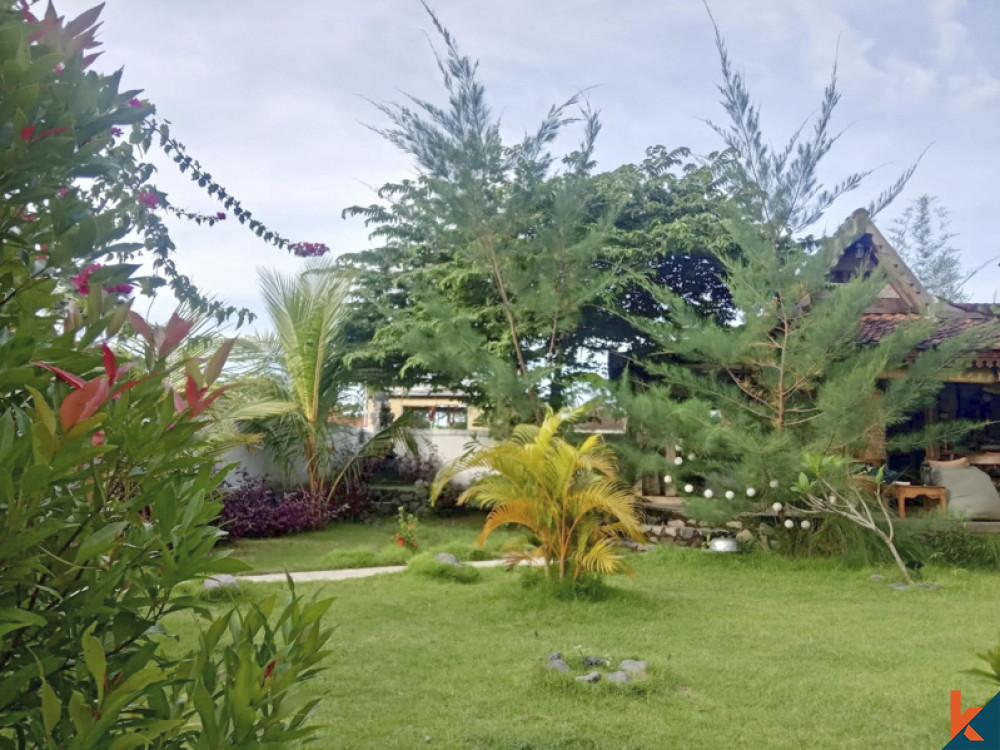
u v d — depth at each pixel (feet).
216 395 5.31
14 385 4.76
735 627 25.72
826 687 18.97
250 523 47.03
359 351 55.42
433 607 28.32
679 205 56.34
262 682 5.07
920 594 31.99
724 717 16.87
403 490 59.06
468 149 44.73
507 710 17.31
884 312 51.34
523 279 46.80
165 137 16.48
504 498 30.14
